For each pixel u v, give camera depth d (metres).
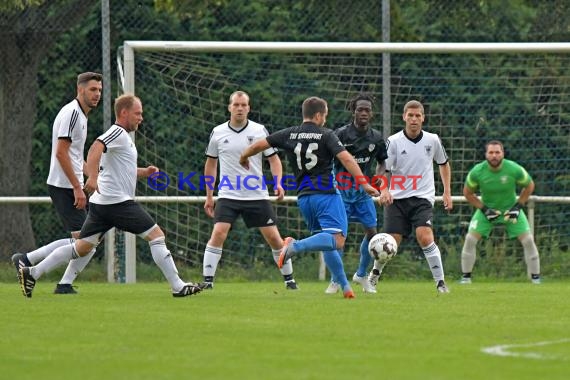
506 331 22.94
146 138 44.44
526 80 47.19
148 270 43.97
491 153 41.72
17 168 44.03
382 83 44.03
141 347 20.44
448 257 45.88
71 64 44.94
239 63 45.81
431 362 18.67
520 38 47.38
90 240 30.59
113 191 29.97
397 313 26.53
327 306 28.39
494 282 43.38
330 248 29.94
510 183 42.09
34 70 44.19
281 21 46.47
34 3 42.91
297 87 46.09
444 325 23.95
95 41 45.03
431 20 47.12
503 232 46.44
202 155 45.28
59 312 26.48
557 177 47.56
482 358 19.16
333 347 20.47
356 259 45.28
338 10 46.28
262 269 45.00
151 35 45.75
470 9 47.06
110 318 25.16
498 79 47.22
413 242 45.66
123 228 30.44
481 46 42.94
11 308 27.53
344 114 46.31
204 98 45.25
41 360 18.89
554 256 46.44
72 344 20.83
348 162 29.53
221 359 18.98
